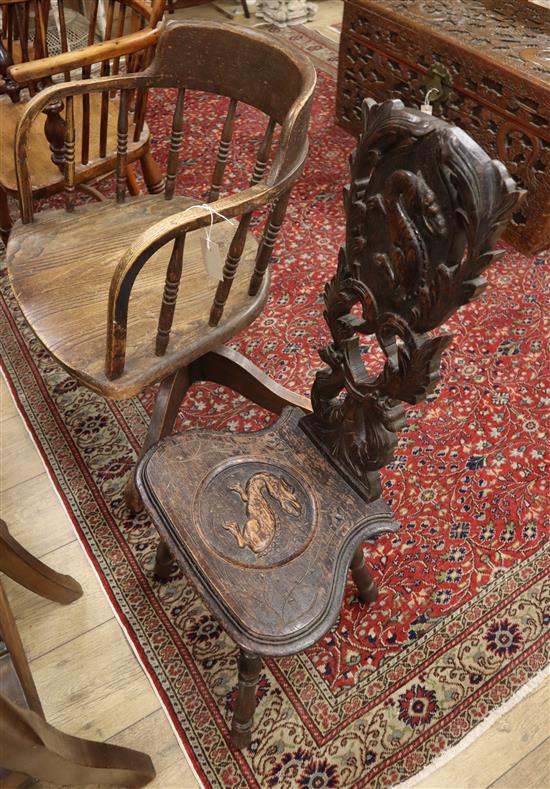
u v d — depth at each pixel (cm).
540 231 238
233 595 108
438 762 133
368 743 135
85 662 146
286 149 121
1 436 188
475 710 140
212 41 144
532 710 140
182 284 151
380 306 98
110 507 172
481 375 207
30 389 198
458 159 73
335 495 123
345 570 114
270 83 139
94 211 167
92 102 215
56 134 164
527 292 234
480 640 151
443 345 89
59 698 140
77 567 161
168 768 132
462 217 75
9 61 195
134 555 163
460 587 159
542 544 167
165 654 147
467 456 186
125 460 182
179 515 118
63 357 134
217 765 132
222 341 142
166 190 170
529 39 235
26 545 164
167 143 295
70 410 193
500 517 172
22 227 161
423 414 196
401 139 82
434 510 174
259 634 104
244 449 129
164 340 132
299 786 130
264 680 144
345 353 112
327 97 332
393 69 264
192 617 153
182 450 127
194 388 201
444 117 253
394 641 150
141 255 112
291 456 129
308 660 147
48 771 91
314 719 138
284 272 239
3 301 223
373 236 94
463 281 80
